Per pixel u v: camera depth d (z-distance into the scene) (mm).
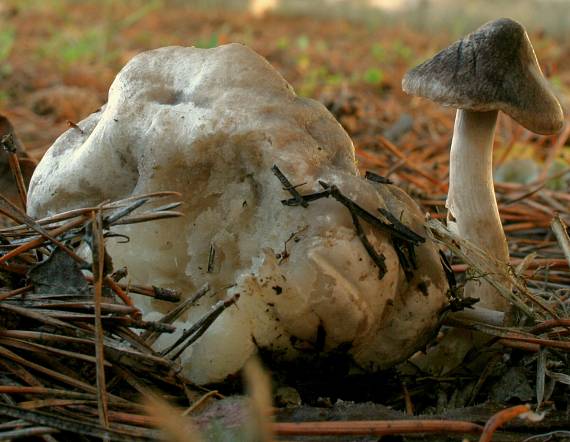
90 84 1197
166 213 443
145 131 457
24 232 470
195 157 451
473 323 466
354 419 430
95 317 425
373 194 449
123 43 1699
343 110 957
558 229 490
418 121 1016
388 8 2625
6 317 437
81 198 469
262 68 460
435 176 722
